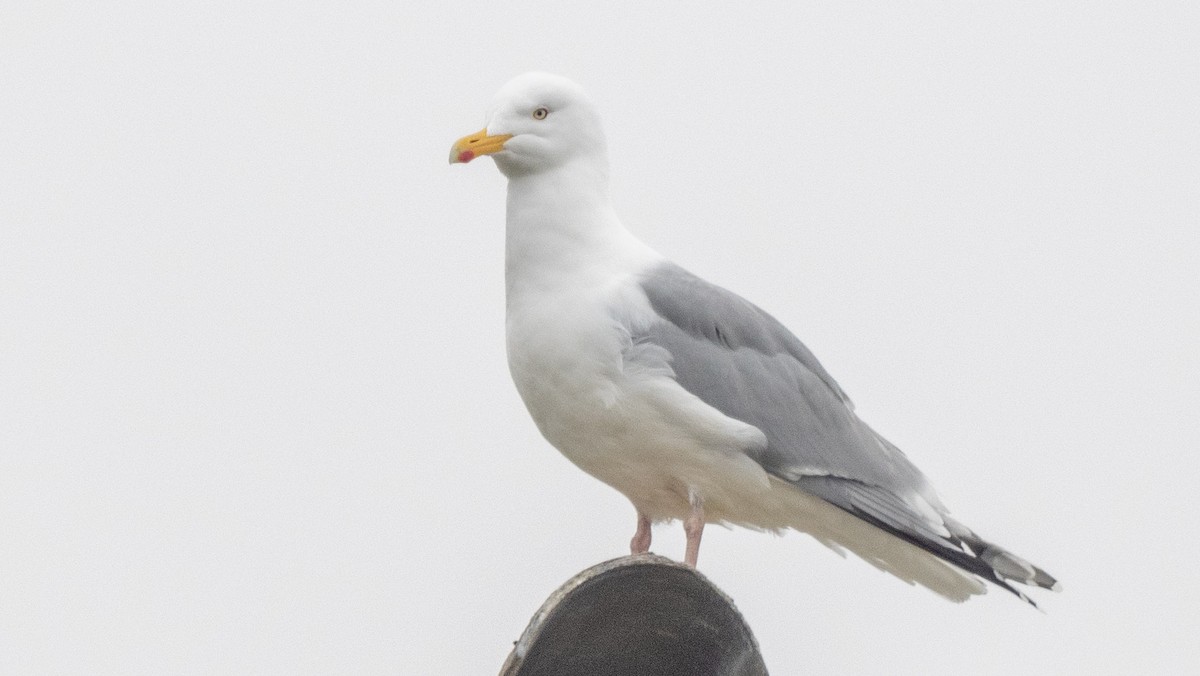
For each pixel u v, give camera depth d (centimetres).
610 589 858
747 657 909
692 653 919
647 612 887
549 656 875
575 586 841
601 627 885
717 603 889
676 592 879
